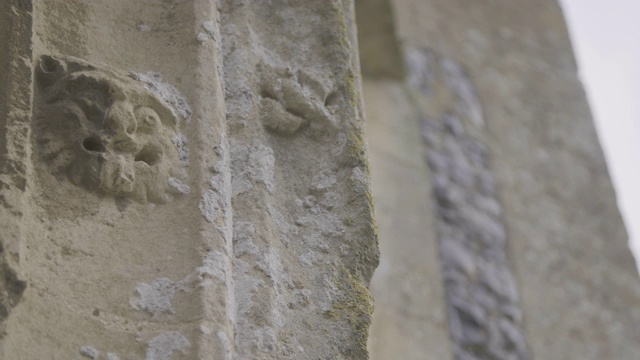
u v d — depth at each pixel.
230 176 1.99
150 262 1.81
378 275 5.74
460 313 5.95
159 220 1.87
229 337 1.76
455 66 7.55
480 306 6.12
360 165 2.16
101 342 1.69
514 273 6.54
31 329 1.64
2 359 1.56
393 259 5.91
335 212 2.10
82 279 1.74
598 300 6.85
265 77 2.19
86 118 1.89
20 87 1.85
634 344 6.76
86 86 1.91
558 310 6.57
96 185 1.85
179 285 1.78
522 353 6.13
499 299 6.28
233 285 1.85
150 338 1.71
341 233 2.07
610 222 7.45
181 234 1.85
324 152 2.18
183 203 1.90
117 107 1.90
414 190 6.41
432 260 6.10
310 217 2.07
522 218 6.95
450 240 6.30
